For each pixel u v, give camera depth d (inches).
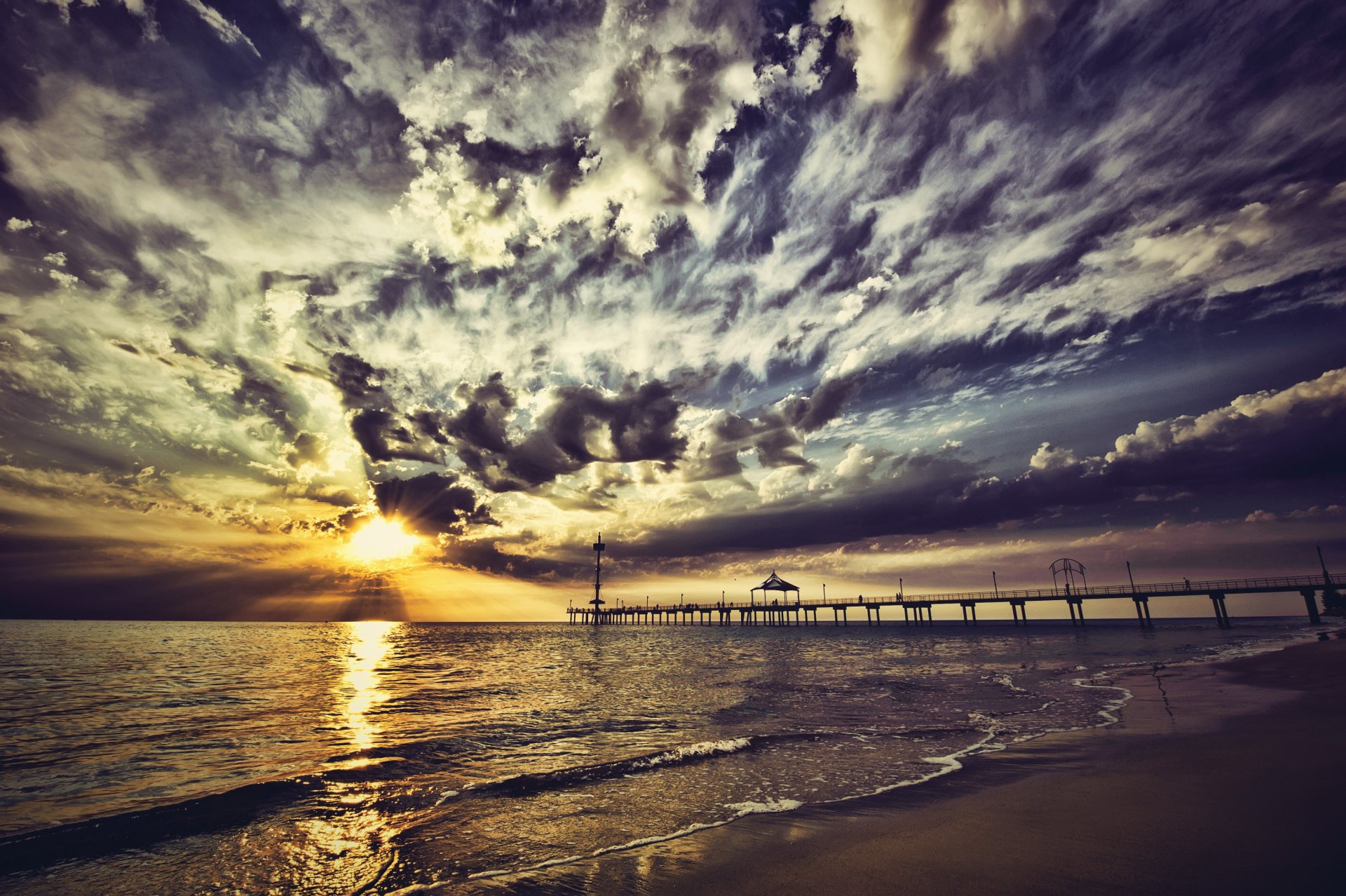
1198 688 753.0
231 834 319.6
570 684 1080.2
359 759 490.9
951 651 1950.1
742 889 225.3
